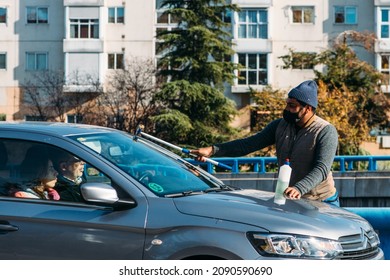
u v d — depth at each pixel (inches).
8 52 2170.3
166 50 2118.6
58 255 231.9
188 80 1688.0
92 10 2145.7
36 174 246.7
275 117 1660.9
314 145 294.4
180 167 265.4
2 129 254.8
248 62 2143.2
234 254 217.8
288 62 1849.2
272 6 2138.3
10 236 236.2
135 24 2150.6
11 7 2178.9
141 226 226.5
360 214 348.2
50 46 2169.0
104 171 238.1
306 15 2140.7
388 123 1819.6
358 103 1697.8
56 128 256.7
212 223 222.8
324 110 1579.7
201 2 1684.3
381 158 1039.6
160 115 1625.2
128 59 2080.5
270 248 218.7
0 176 249.4
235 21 2139.5
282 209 234.1
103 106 1904.5
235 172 1039.6
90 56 2145.7
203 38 1649.9
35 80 2145.7
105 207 232.4
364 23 2123.5
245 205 231.9
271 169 1314.0
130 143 263.7
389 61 2094.0
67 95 2081.7
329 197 303.1
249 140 313.1
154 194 233.9
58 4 2172.7
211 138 1652.3
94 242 229.8
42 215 235.5
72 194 240.1
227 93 2134.6
